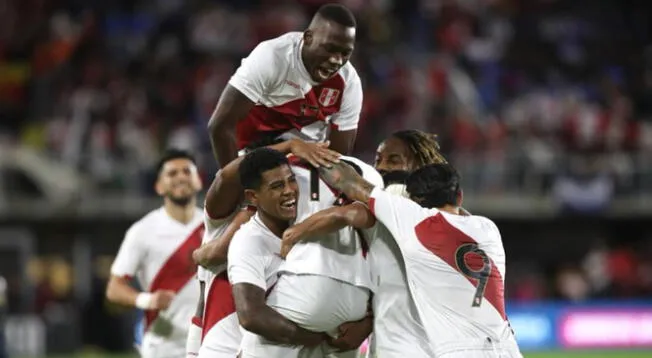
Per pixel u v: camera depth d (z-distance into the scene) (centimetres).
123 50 9100
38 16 9462
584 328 7225
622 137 8706
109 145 7938
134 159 7819
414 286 2177
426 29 9619
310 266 2105
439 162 2377
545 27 9956
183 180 3250
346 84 2384
